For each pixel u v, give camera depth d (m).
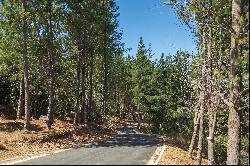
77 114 38.91
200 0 21.14
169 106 72.00
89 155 21.02
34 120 36.81
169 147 27.91
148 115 81.06
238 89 16.61
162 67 79.94
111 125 55.38
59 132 30.78
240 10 17.05
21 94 36.84
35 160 18.81
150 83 77.00
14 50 35.41
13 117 37.56
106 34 49.00
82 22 38.31
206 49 22.31
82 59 43.62
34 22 34.06
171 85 70.62
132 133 47.66
